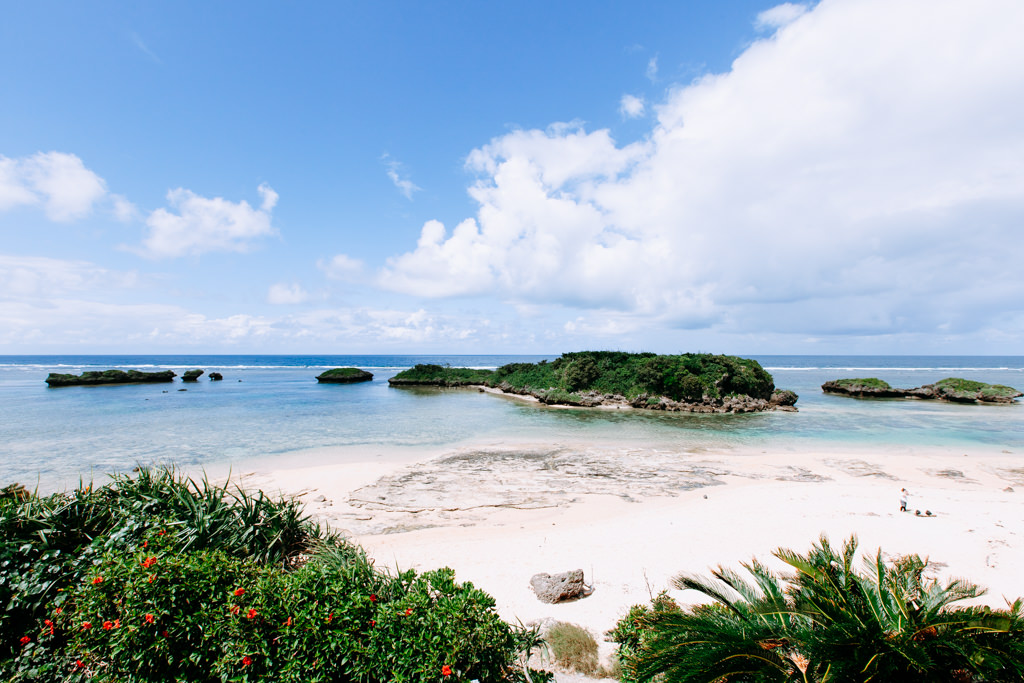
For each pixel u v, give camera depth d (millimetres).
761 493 17031
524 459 22562
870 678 4676
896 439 28812
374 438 27844
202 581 5562
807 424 34906
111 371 65875
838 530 13117
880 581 6184
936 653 5047
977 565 10898
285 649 5188
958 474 20172
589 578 10484
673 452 24438
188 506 9211
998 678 4711
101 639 5312
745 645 5457
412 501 16062
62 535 7309
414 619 5516
